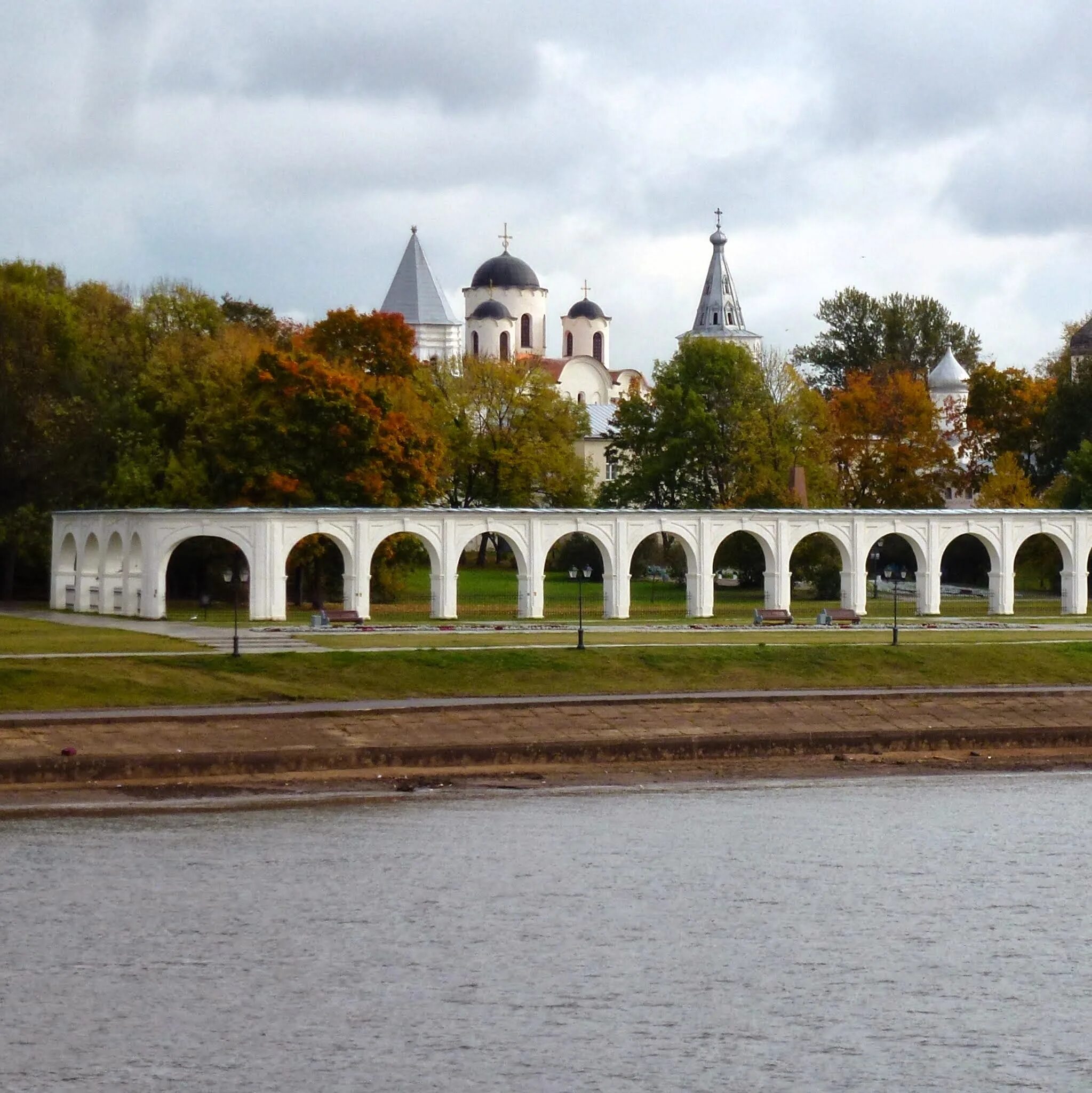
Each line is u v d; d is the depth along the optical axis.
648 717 67.12
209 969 40.69
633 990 39.97
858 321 197.62
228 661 72.06
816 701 70.44
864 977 41.09
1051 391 155.75
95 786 57.78
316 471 105.69
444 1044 36.69
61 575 102.62
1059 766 66.88
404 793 58.84
